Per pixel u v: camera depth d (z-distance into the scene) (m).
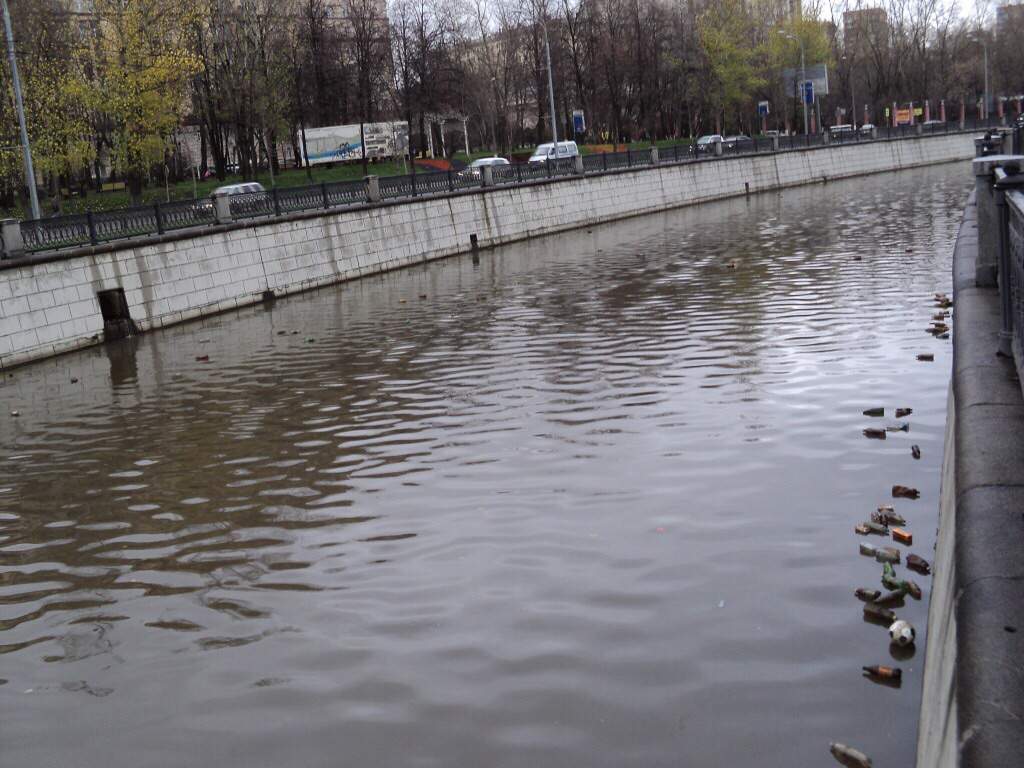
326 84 59.06
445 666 6.68
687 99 73.31
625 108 74.75
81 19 42.34
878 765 5.22
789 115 84.19
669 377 14.15
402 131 59.75
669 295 22.11
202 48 49.28
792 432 11.06
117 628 7.79
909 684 5.97
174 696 6.64
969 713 2.87
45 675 7.12
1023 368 5.11
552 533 8.82
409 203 34.56
